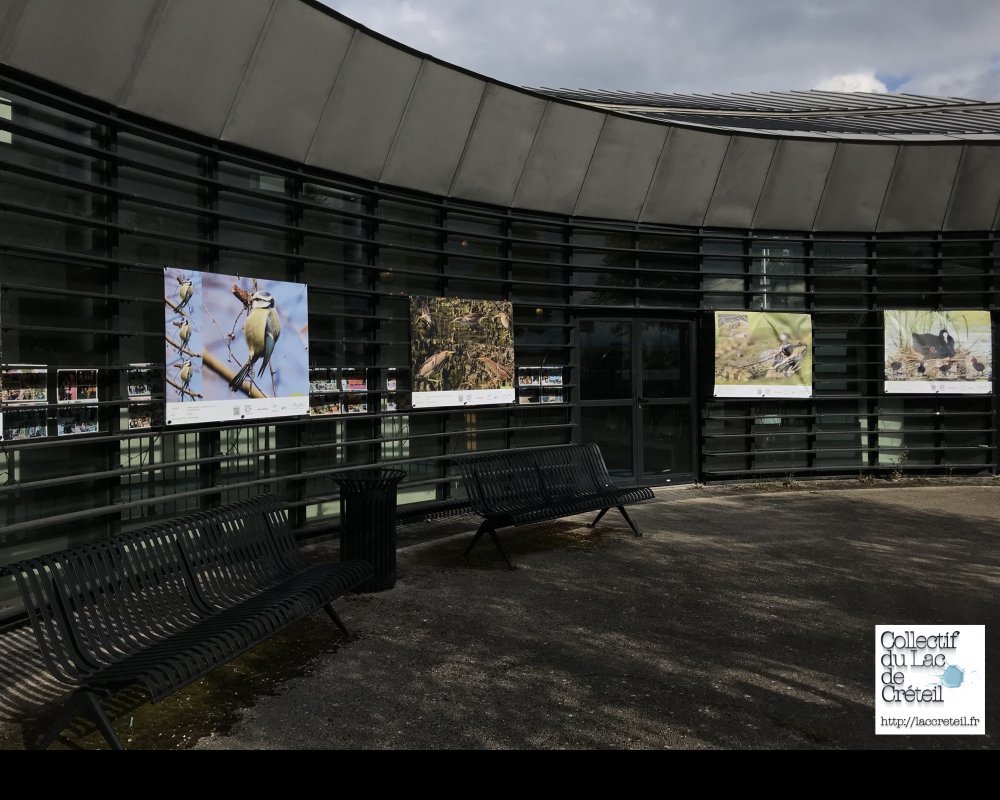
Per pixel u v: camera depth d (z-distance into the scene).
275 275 7.81
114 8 5.91
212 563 4.49
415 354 8.92
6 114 5.64
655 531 7.96
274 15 6.94
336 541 7.83
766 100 15.23
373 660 4.41
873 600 5.50
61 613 3.46
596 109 9.84
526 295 10.32
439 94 8.61
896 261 11.96
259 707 3.80
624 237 11.02
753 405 11.60
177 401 6.48
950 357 11.75
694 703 3.83
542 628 4.96
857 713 3.71
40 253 5.61
